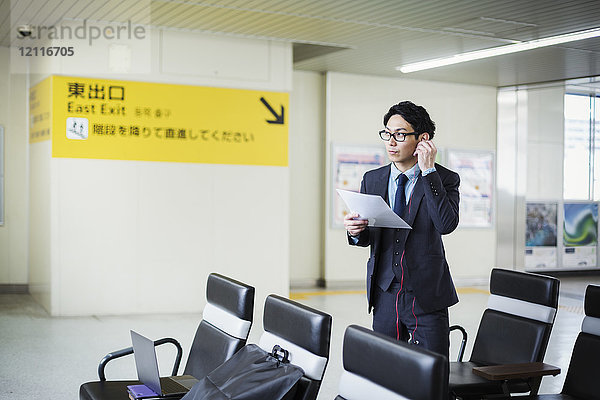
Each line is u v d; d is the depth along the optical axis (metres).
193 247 8.46
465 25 7.55
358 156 10.76
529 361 3.91
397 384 2.18
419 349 2.15
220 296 3.76
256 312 8.49
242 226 8.69
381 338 2.29
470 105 11.34
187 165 8.41
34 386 5.23
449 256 11.24
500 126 11.37
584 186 9.62
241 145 8.65
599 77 9.80
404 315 3.50
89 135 7.96
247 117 8.66
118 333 7.11
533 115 10.68
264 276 8.80
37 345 6.54
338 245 10.66
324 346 2.71
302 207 10.61
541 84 10.63
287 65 8.81
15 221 9.47
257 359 2.90
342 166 10.66
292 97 10.52
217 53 8.48
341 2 6.70
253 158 8.72
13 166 9.42
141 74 8.16
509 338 4.09
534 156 10.55
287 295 8.92
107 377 5.49
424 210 3.45
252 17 7.44
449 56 9.26
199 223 8.48
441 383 2.06
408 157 3.44
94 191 8.02
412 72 10.48
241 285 3.59
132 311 8.21
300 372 2.69
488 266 11.46
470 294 10.33
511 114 11.12
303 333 2.78
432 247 3.45
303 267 10.66
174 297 8.39
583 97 10.05
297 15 7.28
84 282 8.02
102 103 8.01
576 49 8.60
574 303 9.10
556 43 8.30
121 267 8.16
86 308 8.03
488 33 7.90
